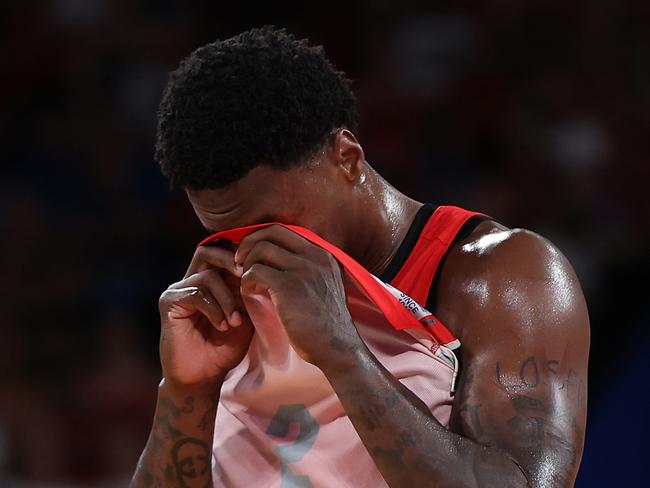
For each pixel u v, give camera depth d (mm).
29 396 17953
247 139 5691
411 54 23188
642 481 12656
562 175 20984
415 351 5941
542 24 23188
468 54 23078
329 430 5973
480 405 5625
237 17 24031
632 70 22672
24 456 17109
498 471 5359
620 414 12938
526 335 5781
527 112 22016
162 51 23484
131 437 17484
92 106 22906
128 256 20562
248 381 6316
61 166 21875
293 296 5648
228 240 6086
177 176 5859
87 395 17797
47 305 19781
